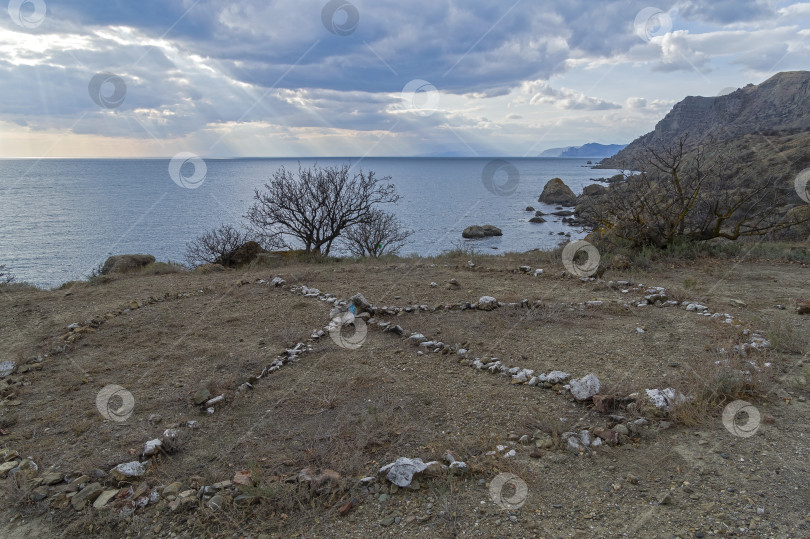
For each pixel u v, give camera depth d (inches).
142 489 117.2
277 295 303.1
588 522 102.5
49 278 800.3
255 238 615.8
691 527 99.5
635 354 191.2
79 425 149.0
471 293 294.2
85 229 1310.3
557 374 168.7
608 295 282.8
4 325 257.0
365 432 137.3
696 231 421.7
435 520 104.7
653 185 419.8
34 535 106.7
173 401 164.2
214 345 216.7
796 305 243.4
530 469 121.3
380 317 250.2
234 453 133.0
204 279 370.3
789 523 98.7
